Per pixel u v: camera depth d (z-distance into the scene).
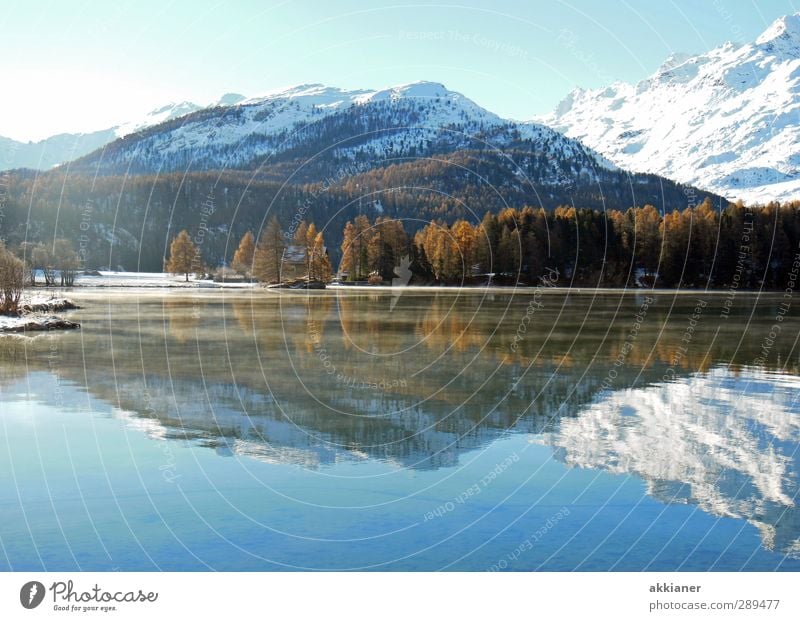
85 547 10.31
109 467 13.55
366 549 10.31
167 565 9.86
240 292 79.81
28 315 41.34
